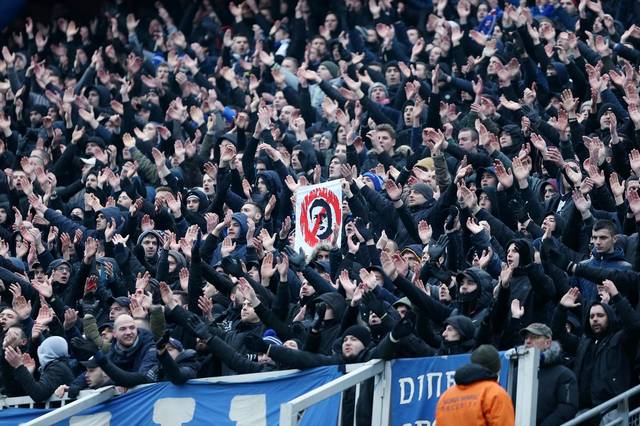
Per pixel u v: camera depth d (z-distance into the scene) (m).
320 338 39.62
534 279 39.66
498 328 37.69
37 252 55.34
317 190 48.94
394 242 48.38
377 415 36.66
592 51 60.44
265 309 42.00
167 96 70.88
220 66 72.56
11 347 42.34
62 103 71.50
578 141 53.56
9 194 62.62
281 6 79.69
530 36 61.59
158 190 57.44
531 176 52.78
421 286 41.56
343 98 64.38
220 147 61.75
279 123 63.66
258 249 48.41
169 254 50.84
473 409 32.53
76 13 89.12
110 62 79.19
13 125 73.06
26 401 42.72
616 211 47.38
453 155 52.25
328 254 48.03
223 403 39.75
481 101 57.53
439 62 66.50
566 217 47.59
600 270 39.28
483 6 70.75
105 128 68.44
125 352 41.97
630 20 70.00
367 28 75.56
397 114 62.00
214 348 40.47
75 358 46.91
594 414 35.50
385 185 49.88
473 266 43.16
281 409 35.41
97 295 50.47
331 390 36.03
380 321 39.66
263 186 55.47
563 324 38.28
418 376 36.62
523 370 34.75
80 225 57.59
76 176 65.56
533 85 60.19
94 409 41.31
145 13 84.44
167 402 40.44
